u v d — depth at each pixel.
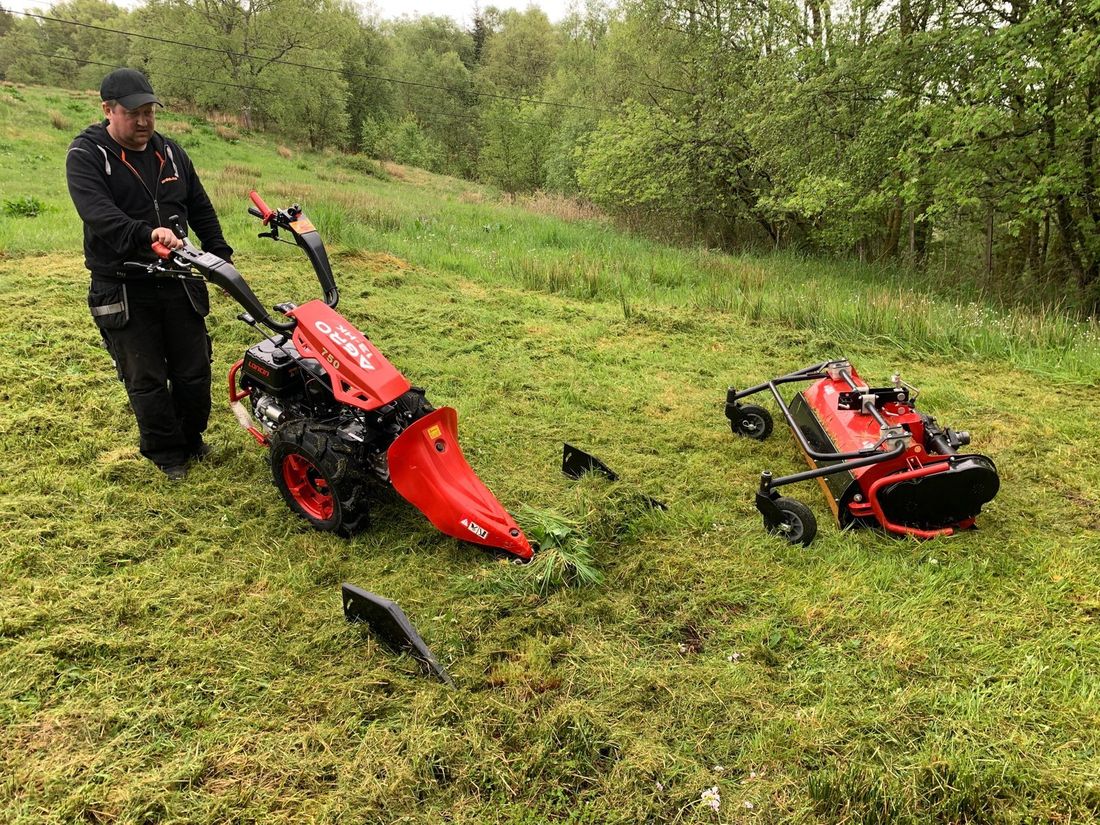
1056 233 12.75
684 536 3.65
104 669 2.60
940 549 3.59
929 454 3.74
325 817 2.11
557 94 34.91
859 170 11.28
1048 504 4.10
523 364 6.04
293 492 3.59
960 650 2.90
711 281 9.66
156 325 3.62
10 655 2.61
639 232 16.42
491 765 2.30
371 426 3.36
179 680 2.57
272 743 2.35
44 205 10.89
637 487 4.10
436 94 53.53
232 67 37.28
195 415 3.96
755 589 3.27
